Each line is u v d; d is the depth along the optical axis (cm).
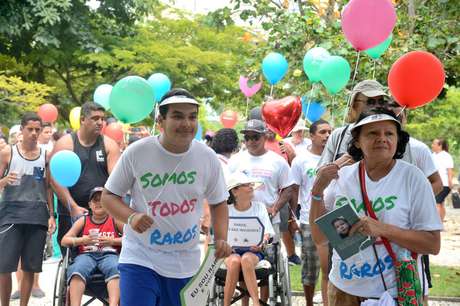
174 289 484
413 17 954
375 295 400
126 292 476
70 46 2242
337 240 387
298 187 772
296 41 1049
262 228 705
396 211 395
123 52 2214
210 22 1234
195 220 483
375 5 604
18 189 736
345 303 411
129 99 646
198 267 493
